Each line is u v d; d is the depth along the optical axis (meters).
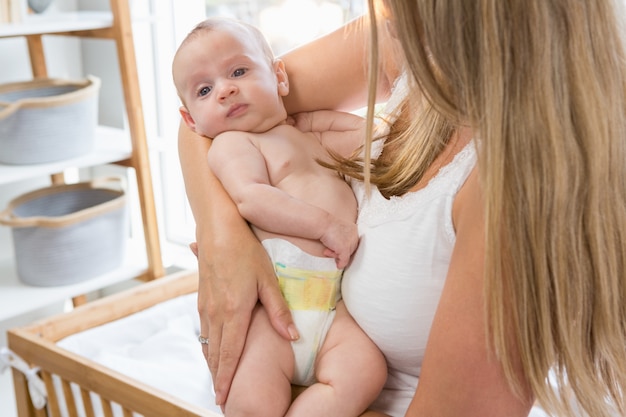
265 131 1.15
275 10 2.33
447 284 0.79
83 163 2.16
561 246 0.70
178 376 1.77
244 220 1.07
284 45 2.34
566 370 0.73
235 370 0.99
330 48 1.21
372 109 0.77
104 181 2.43
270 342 0.99
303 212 1.02
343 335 1.00
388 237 0.93
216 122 1.13
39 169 2.08
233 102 1.12
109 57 2.59
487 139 0.69
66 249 2.16
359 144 1.18
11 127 2.05
